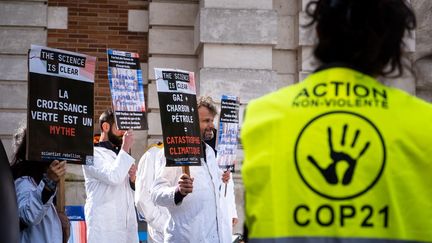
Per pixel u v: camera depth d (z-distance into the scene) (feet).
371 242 6.11
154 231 19.19
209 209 16.66
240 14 30.30
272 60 31.01
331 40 6.76
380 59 6.78
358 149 6.28
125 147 18.81
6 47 32.76
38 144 13.98
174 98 16.79
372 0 6.64
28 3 33.27
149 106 32.76
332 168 6.26
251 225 6.40
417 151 6.27
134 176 20.18
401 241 6.10
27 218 13.78
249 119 6.59
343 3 6.67
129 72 18.71
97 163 18.75
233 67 30.12
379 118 6.36
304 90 6.62
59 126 14.30
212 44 30.19
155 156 19.17
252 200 6.42
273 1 31.30
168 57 33.17
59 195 15.24
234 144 21.29
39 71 14.17
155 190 16.70
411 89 29.66
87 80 14.83
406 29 6.95
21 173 14.66
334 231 6.15
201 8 30.27
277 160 6.38
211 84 29.86
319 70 6.75
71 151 14.40
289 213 6.26
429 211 6.18
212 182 17.01
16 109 32.58
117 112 18.39
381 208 6.17
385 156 6.23
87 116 14.73
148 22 33.99
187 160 16.47
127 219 19.26
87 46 33.86
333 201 6.20
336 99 6.49
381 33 6.66
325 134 6.35
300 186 6.27
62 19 33.73
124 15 34.19
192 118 16.94
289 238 6.21
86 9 34.04
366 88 6.55
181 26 33.35
